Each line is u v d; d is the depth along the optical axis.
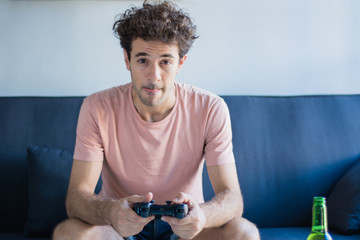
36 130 1.97
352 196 1.80
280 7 2.29
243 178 1.97
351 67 2.33
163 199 1.58
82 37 2.22
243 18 2.28
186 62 2.25
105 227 1.39
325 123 2.07
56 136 1.97
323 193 2.00
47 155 1.85
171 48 1.36
